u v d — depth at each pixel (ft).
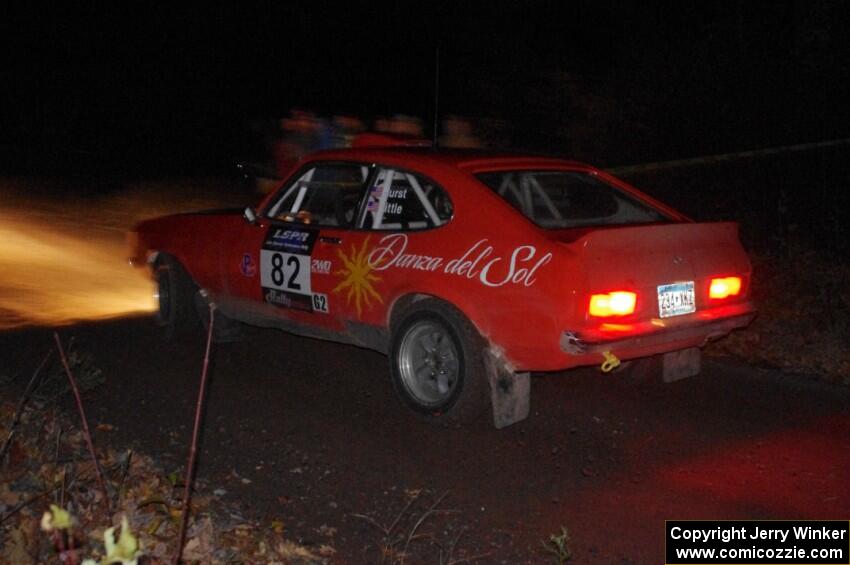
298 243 23.32
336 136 54.44
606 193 23.11
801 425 21.52
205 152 80.89
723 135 46.47
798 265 35.86
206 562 15.06
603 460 19.60
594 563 15.69
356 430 21.07
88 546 14.84
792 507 17.58
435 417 20.88
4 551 14.64
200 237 26.02
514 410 20.15
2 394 21.97
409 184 21.81
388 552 15.89
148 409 22.15
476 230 20.18
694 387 24.02
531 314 19.16
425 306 20.80
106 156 82.58
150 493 17.19
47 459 18.38
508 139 47.52
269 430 21.01
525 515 17.28
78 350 26.43
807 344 27.73
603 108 46.39
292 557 15.47
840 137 46.50
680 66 46.32
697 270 20.58
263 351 26.63
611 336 18.94
